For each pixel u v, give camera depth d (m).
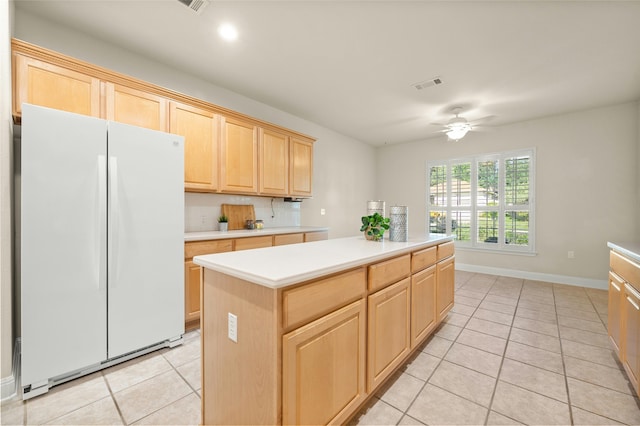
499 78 2.98
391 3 1.92
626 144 3.67
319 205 4.84
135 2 1.94
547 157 4.22
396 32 2.24
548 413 1.49
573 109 3.88
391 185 6.04
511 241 4.58
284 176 3.71
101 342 1.81
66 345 1.68
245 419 1.12
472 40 2.33
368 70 2.85
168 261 2.14
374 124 4.65
